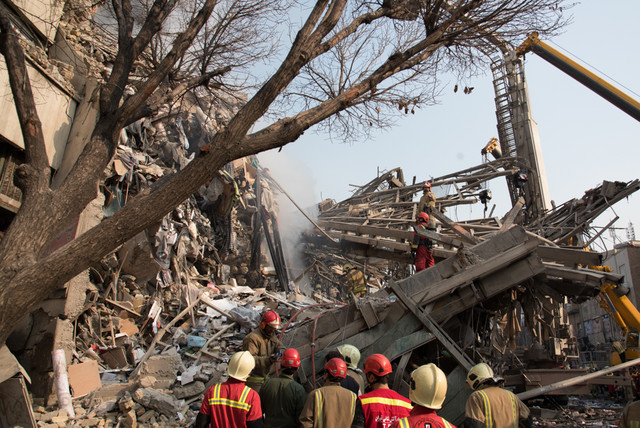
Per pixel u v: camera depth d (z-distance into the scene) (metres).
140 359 9.84
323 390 3.99
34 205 4.73
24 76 5.07
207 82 7.98
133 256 12.33
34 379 7.70
